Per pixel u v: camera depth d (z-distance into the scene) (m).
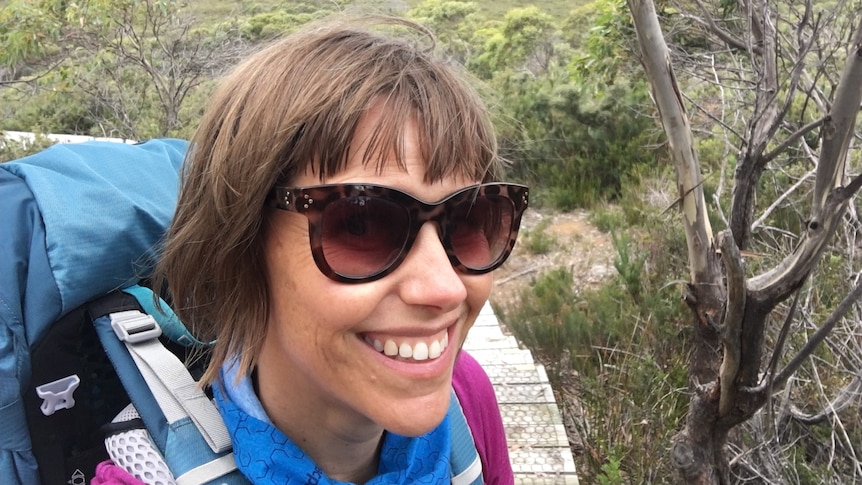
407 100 0.69
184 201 0.81
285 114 0.68
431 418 0.72
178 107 6.71
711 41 3.74
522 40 10.01
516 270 5.84
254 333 0.79
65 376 1.00
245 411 0.82
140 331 0.92
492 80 8.79
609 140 7.15
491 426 1.17
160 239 1.00
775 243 3.95
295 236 0.70
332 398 0.79
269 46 0.77
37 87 7.21
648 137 6.81
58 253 0.93
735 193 2.31
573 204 6.94
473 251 0.78
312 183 0.69
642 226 5.95
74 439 1.03
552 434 2.49
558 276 5.11
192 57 6.79
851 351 2.94
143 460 0.79
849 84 1.59
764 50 2.32
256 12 6.91
